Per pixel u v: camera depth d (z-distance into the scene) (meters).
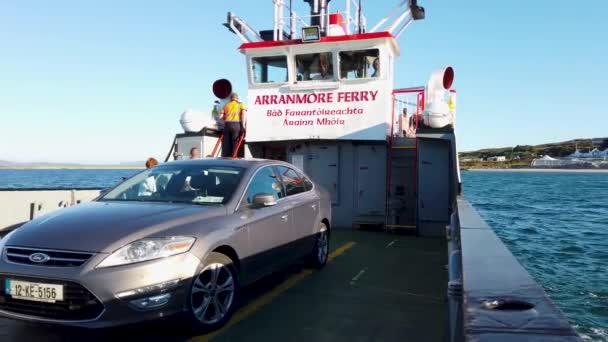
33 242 4.04
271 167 6.07
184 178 5.49
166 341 4.29
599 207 45.38
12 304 3.97
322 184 11.21
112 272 3.78
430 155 10.09
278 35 11.76
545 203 50.97
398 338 4.43
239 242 4.81
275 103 11.08
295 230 6.13
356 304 5.47
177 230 4.24
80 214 4.52
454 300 2.60
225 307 4.59
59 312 3.83
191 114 10.63
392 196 10.63
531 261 17.64
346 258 7.98
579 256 18.69
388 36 10.19
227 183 5.30
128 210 4.59
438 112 9.68
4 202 7.88
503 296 1.71
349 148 11.08
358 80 10.53
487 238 3.24
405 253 8.40
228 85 12.10
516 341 1.23
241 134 11.23
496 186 101.00
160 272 3.93
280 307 5.34
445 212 10.02
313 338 4.41
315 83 10.75
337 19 11.70
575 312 10.74
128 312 3.79
